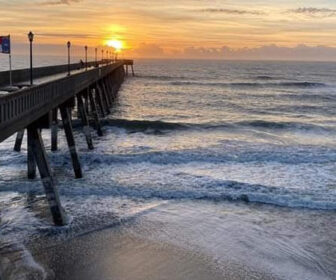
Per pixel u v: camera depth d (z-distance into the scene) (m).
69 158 23.23
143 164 22.95
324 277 12.02
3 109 10.02
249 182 20.05
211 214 16.27
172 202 17.38
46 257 12.66
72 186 18.67
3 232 14.13
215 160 24.02
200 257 12.88
